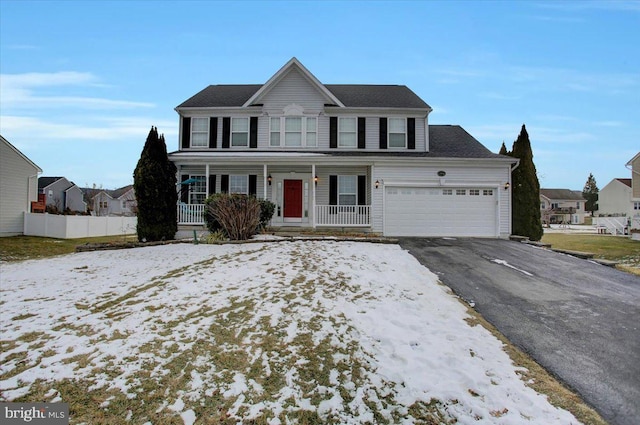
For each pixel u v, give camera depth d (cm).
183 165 1491
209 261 853
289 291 623
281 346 436
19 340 449
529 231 1389
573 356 421
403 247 1080
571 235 2183
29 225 1911
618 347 444
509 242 1228
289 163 1398
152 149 1246
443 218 1386
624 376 377
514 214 1420
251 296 599
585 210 6975
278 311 536
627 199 4228
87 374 371
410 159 1368
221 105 1577
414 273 766
